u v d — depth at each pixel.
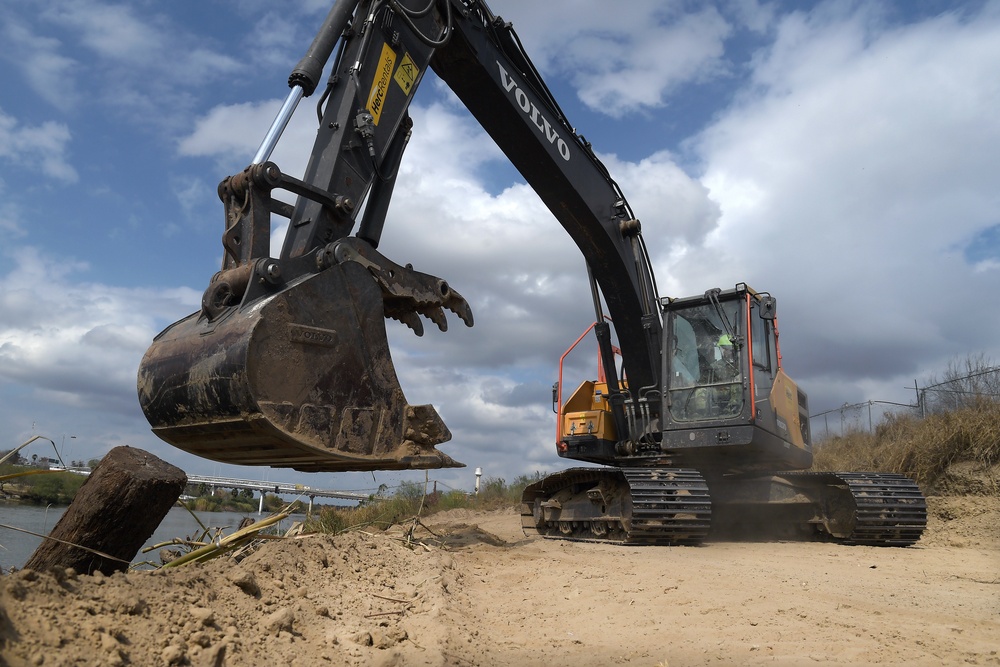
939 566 7.97
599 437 11.93
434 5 8.28
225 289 5.53
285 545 5.13
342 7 7.08
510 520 15.38
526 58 10.20
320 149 6.83
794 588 5.93
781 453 10.73
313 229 6.35
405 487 15.56
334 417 5.36
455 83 9.70
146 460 4.36
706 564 7.48
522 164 10.56
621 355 12.30
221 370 4.96
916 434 16.22
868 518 9.95
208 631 3.21
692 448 10.37
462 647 3.75
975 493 13.94
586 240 11.36
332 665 3.28
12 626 2.54
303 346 5.24
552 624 4.48
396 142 7.64
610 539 10.12
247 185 5.90
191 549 5.38
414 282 6.44
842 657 3.75
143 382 5.46
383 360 5.76
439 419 5.91
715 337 10.74
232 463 5.77
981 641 4.20
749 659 3.70
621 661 3.66
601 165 11.41
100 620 2.88
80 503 4.12
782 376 11.22
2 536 7.43
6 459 3.56
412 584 5.12
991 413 15.16
